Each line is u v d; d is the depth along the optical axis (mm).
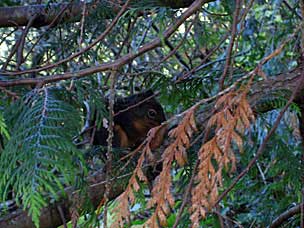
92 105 997
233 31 899
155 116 1335
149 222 690
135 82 2082
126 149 1271
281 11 2432
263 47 2686
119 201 729
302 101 1328
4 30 2266
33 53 2088
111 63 949
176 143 714
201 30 1604
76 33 1586
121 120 1323
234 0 1519
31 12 1735
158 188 698
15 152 783
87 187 1132
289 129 2043
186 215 1341
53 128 799
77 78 999
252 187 2117
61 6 1691
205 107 1304
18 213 1382
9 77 1133
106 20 1598
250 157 1396
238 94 697
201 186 669
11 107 898
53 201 1295
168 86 1529
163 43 955
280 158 1336
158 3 1387
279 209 1979
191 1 1479
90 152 1257
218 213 833
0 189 778
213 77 1548
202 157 677
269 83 1145
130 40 1495
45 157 759
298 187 1297
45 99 867
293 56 1993
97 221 1186
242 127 679
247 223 2189
